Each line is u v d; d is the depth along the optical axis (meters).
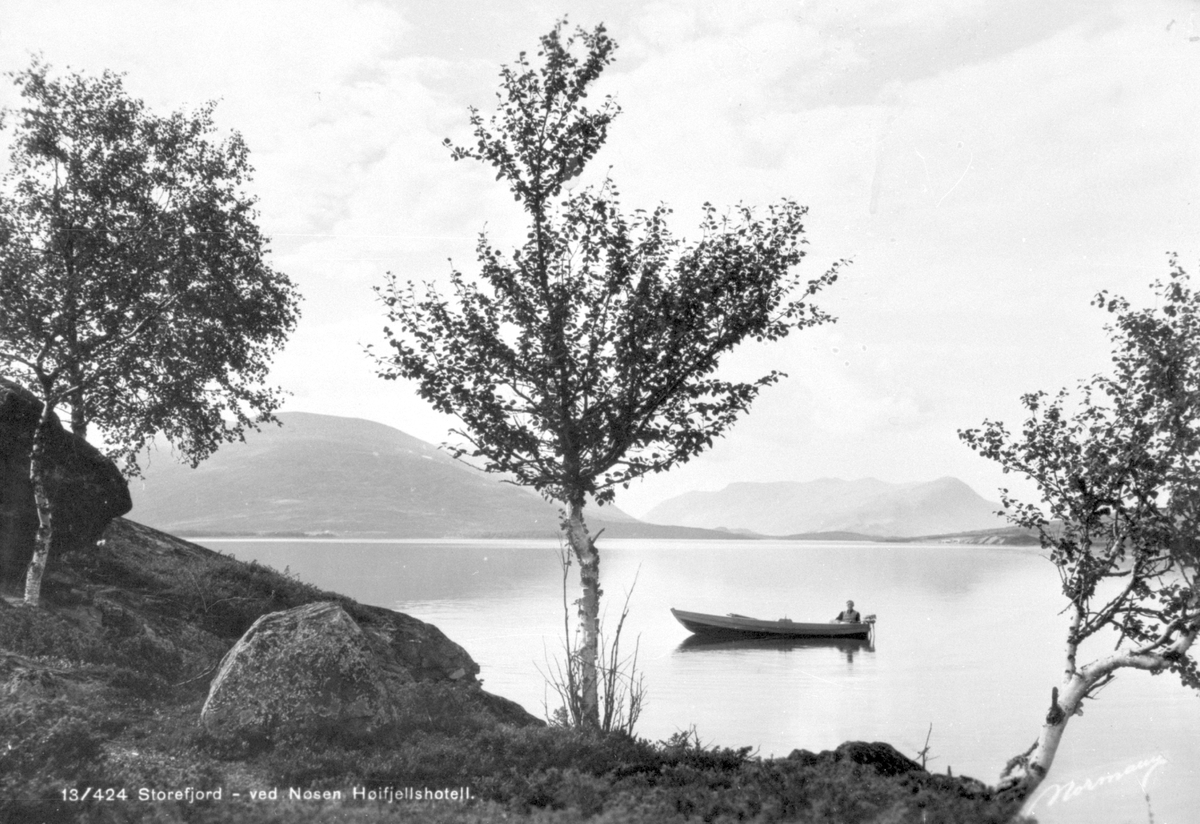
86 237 23.33
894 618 75.44
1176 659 14.48
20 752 11.60
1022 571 164.62
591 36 17.66
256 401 28.77
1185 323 15.05
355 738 14.66
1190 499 14.34
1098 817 19.69
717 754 15.09
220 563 27.45
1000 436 16.03
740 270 17.48
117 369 24.42
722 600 95.06
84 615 20.69
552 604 77.88
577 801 11.71
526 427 17.31
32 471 20.72
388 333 17.58
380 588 94.44
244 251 26.34
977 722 31.95
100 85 24.66
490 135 17.64
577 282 17.61
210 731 14.04
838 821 11.38
